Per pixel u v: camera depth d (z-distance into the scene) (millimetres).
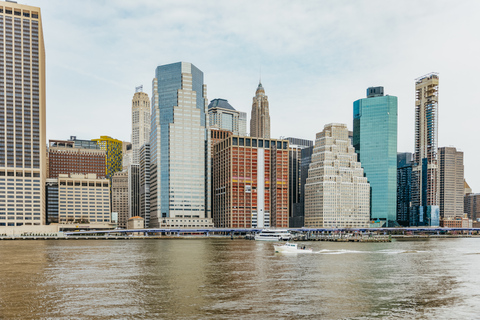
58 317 75062
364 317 76375
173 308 81062
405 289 100625
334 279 113438
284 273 123500
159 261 155000
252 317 75500
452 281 111812
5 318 74500
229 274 121250
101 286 102250
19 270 129000
